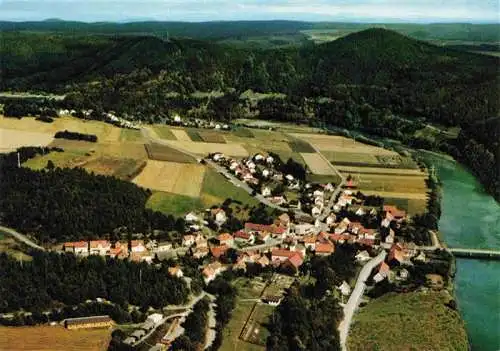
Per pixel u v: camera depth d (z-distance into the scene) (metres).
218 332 182.00
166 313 192.75
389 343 182.62
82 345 170.00
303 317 187.62
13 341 169.62
